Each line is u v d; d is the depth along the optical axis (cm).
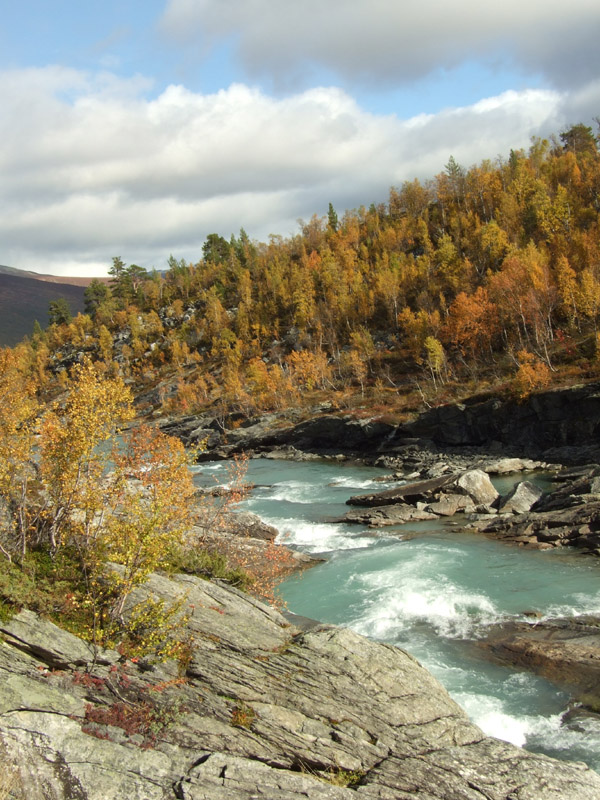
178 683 1536
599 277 8481
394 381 10412
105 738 1342
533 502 4159
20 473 2020
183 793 1235
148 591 1912
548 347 8462
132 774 1275
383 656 1811
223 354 15762
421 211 17288
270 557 2922
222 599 2075
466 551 3422
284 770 1345
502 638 2309
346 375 11700
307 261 17675
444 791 1313
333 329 13762
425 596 2777
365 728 1512
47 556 1944
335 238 18250
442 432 7725
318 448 9081
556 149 18438
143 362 17875
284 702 1550
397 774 1363
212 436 10756
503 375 8375
